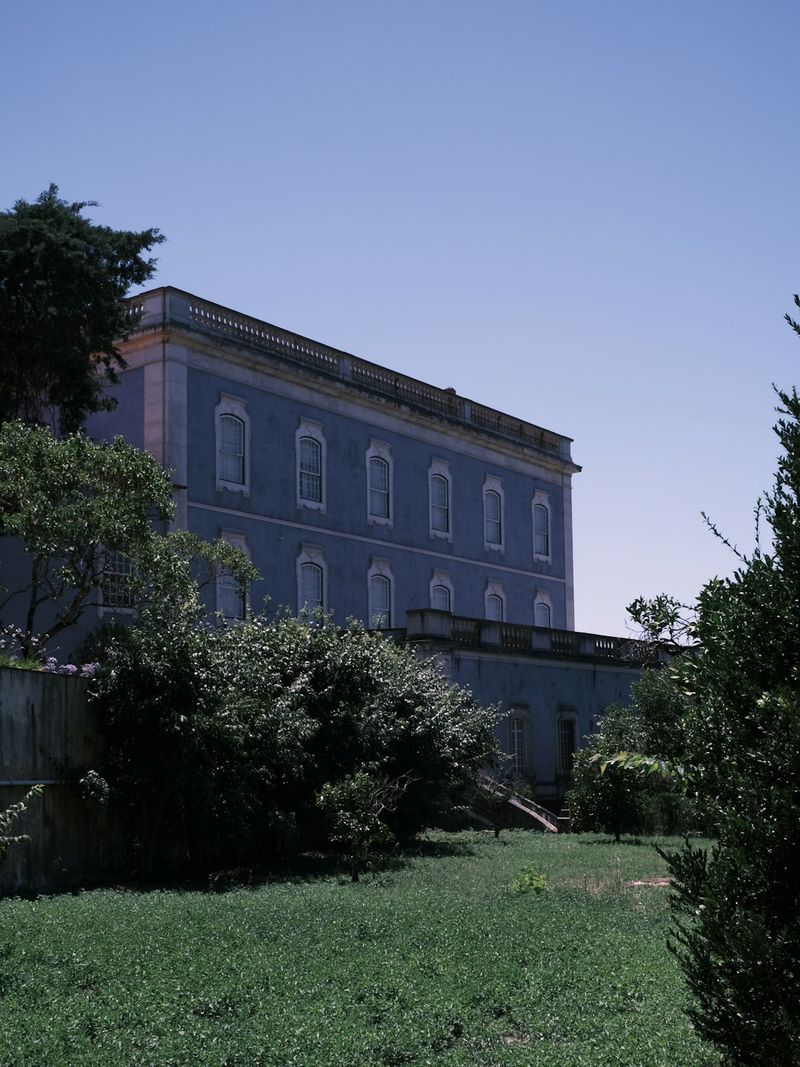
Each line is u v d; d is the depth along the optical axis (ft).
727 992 18.51
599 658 148.46
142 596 76.48
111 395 115.34
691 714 20.34
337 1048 25.67
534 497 168.45
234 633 80.94
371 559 136.67
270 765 75.36
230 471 118.93
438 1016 29.12
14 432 76.48
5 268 91.66
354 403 136.46
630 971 34.50
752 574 20.15
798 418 20.27
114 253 98.43
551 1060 25.08
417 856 79.51
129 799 66.18
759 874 18.43
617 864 73.41
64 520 71.72
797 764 18.52
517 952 37.60
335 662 83.92
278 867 73.26
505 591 160.04
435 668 105.60
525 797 119.03
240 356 120.06
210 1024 27.63
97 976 32.78
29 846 59.62
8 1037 25.88
